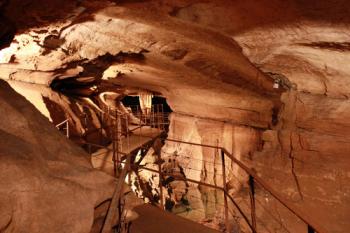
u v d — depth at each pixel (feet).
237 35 15.97
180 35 19.72
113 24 19.79
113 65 33.53
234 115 34.22
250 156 31.58
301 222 21.81
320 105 21.21
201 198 38.19
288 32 14.30
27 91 30.14
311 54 16.29
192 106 40.27
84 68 31.76
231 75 25.52
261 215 24.00
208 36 18.06
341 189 21.27
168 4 14.88
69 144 14.70
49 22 17.76
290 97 23.03
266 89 25.12
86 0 15.08
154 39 21.77
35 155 10.89
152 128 55.26
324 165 22.25
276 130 26.00
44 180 9.91
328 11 11.80
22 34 19.51
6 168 9.12
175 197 41.34
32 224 8.89
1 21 15.51
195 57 24.04
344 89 18.89
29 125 12.78
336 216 20.76
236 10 13.71
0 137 10.53
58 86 38.65
